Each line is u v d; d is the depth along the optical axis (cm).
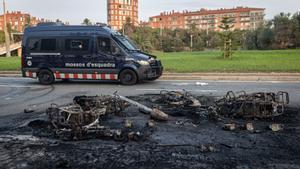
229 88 1385
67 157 611
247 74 1792
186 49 8281
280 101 970
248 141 686
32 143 694
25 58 1695
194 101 1021
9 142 702
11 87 1559
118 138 702
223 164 567
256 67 2092
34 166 573
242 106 871
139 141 691
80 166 570
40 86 1588
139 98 1173
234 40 3186
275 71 1892
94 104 915
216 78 1739
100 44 1605
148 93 1291
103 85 1573
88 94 1301
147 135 728
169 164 571
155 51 7181
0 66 2495
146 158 599
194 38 8569
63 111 802
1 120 894
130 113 938
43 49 1667
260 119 855
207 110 952
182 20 14412
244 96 948
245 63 2461
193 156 605
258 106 862
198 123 827
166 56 3831
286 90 1311
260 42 6812
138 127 795
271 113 859
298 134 730
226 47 3133
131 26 8212
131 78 1574
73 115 780
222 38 3203
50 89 1475
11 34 7325
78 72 1636
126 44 1631
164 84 1559
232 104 900
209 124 817
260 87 1403
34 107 1055
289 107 983
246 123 795
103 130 738
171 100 1063
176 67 2188
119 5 13612
